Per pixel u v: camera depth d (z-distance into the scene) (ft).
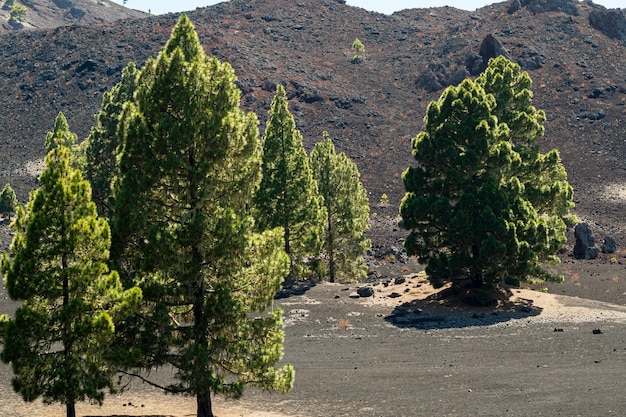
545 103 424.05
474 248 151.53
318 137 406.00
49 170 62.08
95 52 509.76
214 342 67.72
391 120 428.56
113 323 63.16
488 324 130.72
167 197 69.41
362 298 163.12
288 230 186.70
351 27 606.96
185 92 68.64
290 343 121.70
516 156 160.04
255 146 71.26
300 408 75.41
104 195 176.96
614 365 89.45
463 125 153.07
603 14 517.55
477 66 476.13
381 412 71.20
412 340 120.37
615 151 364.99
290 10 632.38
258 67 480.64
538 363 94.58
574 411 65.57
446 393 78.38
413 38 568.82
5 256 60.70
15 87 476.13
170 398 82.38
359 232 213.66
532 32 509.76
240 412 74.64
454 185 152.25
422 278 176.55
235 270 68.18
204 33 525.34
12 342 58.90
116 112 180.65
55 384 59.31
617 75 452.76
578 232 243.40
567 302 149.69
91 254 62.69
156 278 68.23
